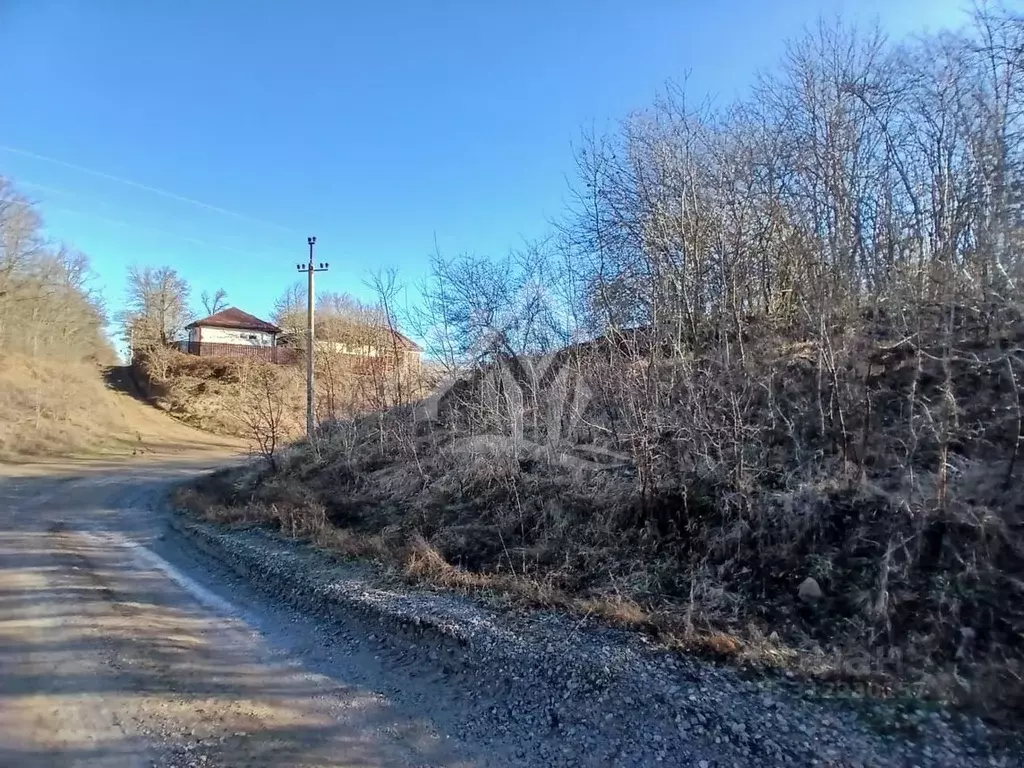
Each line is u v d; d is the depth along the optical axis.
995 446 6.82
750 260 12.73
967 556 5.69
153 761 4.18
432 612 6.75
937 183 10.92
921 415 7.63
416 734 4.59
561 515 9.39
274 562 9.43
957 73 11.09
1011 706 4.11
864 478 6.98
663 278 12.16
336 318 35.38
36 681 5.49
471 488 11.62
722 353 11.05
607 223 13.10
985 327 8.69
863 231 11.70
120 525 13.99
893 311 9.88
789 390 9.55
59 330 50.28
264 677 5.64
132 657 6.06
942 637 5.11
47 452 30.25
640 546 8.05
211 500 15.84
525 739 4.47
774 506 7.27
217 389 46.66
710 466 8.33
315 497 13.98
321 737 4.54
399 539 10.38
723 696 4.61
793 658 5.15
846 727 4.09
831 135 11.74
